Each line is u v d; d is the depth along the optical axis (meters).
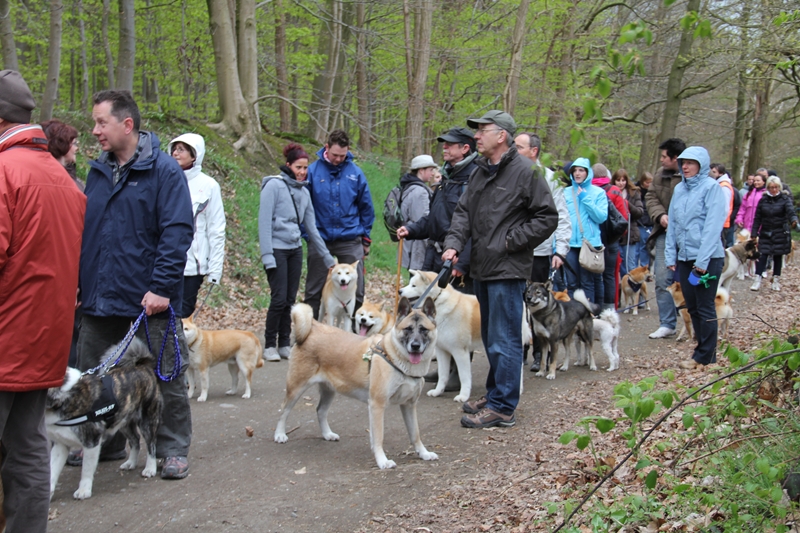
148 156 4.13
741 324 9.01
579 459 4.37
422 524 3.72
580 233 8.46
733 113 21.34
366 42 21.25
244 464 4.69
